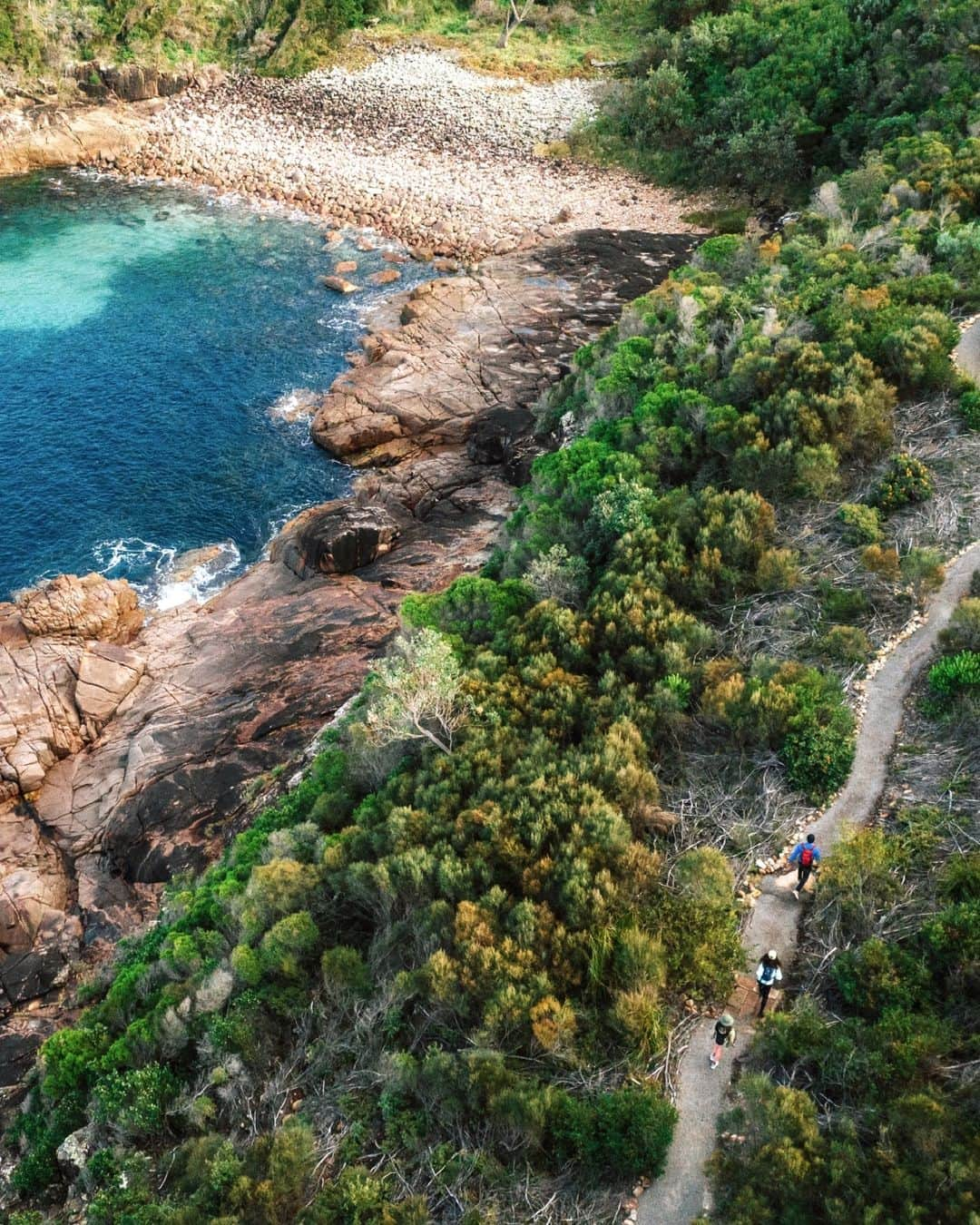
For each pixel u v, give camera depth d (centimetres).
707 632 2394
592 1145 1511
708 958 1711
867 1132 1439
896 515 2641
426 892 2014
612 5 8631
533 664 2514
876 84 6119
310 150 7400
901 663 2216
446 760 2306
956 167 4422
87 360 5303
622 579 2602
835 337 3228
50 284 6009
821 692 2152
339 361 5322
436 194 6831
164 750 3244
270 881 2164
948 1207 1283
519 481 4266
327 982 1958
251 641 3625
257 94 7944
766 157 6284
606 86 7406
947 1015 1552
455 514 4203
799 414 2877
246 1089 1886
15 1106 2464
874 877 1753
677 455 3114
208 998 2072
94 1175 1920
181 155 7475
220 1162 1700
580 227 6412
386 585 3816
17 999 2767
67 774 3291
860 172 4847
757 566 2559
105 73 7756
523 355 5059
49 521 4319
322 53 8169
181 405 4997
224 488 4528
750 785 2072
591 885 1852
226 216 6862
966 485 2659
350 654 3497
